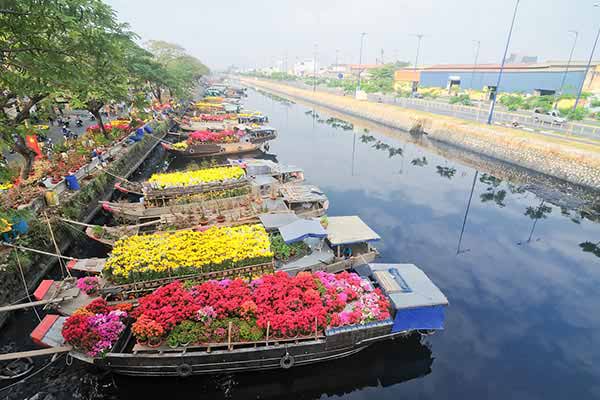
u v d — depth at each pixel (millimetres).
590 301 16109
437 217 24344
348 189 29312
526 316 15102
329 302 12242
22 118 17156
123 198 25422
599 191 28625
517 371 12406
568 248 20594
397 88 90312
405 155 41031
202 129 42625
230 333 10953
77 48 14094
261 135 38625
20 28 10383
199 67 91000
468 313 15195
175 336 10867
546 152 33688
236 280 13188
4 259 13961
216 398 11398
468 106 60688
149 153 36281
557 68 57906
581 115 43812
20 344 12594
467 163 38000
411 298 12281
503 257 19531
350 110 73500
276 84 141750
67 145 27516
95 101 29375
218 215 19953
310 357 11633
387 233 21859
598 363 12789
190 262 14305
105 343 10641
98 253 18516
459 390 11703
